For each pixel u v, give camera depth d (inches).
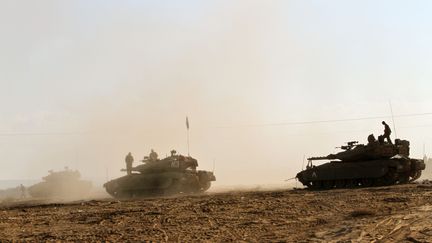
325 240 613.0
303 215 869.2
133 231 760.3
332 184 1722.4
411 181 1781.5
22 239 719.7
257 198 1263.5
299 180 1776.6
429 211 812.6
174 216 927.7
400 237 602.5
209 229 754.2
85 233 759.1
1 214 1106.7
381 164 1606.8
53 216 1029.2
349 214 848.3
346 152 1700.3
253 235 687.7
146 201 1402.6
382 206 935.0
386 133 1722.4
